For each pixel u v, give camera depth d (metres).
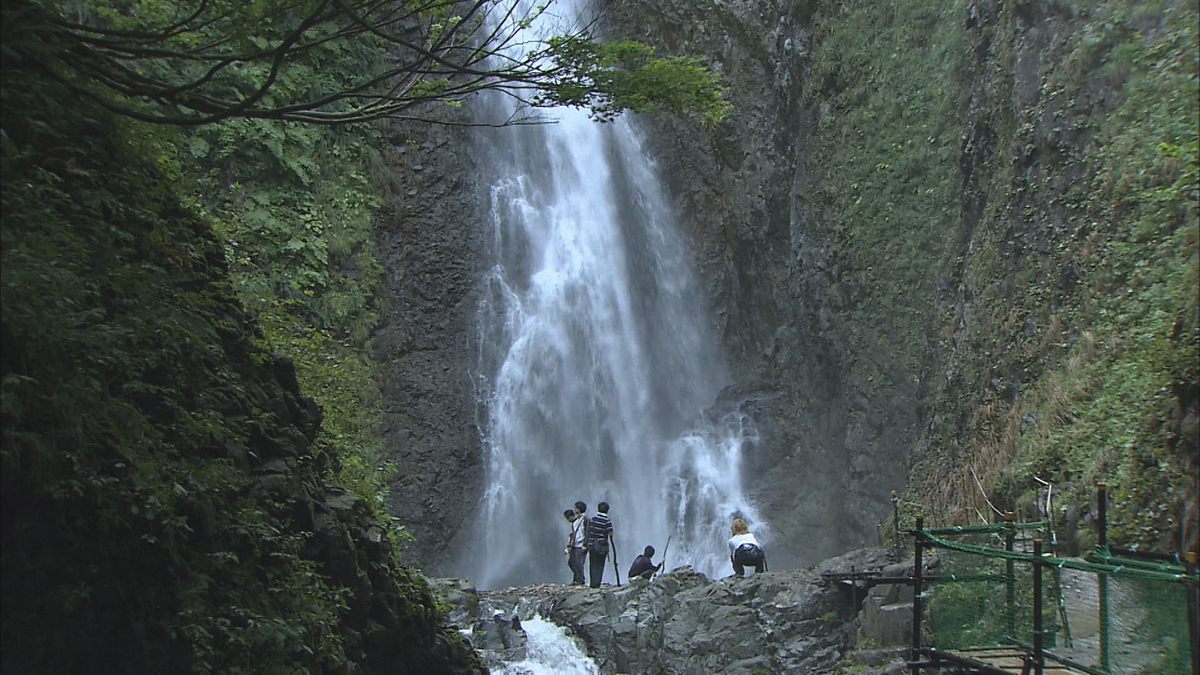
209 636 5.82
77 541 5.28
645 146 28.95
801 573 14.56
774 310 26.39
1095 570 6.72
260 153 23.75
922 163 20.86
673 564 25.75
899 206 21.19
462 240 27.16
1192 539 9.64
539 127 29.28
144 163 7.12
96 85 6.79
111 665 5.60
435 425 25.45
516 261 27.84
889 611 12.81
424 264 26.52
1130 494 10.97
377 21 7.32
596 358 28.05
